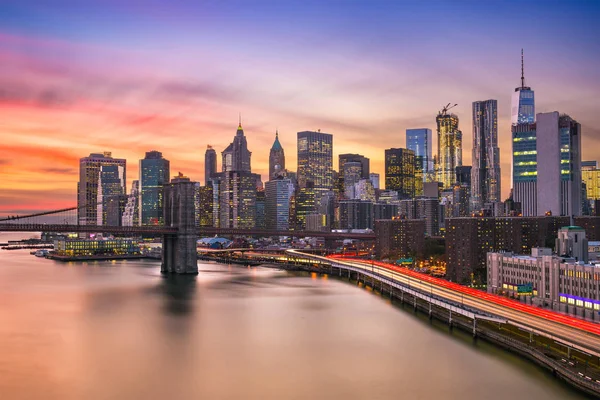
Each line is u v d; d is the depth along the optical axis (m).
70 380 145.12
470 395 131.50
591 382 125.56
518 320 168.38
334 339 184.00
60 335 190.62
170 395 135.00
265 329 199.38
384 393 134.50
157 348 174.25
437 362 156.00
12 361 160.88
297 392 136.00
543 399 126.75
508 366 150.50
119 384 142.25
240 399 132.38
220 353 168.50
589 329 157.25
